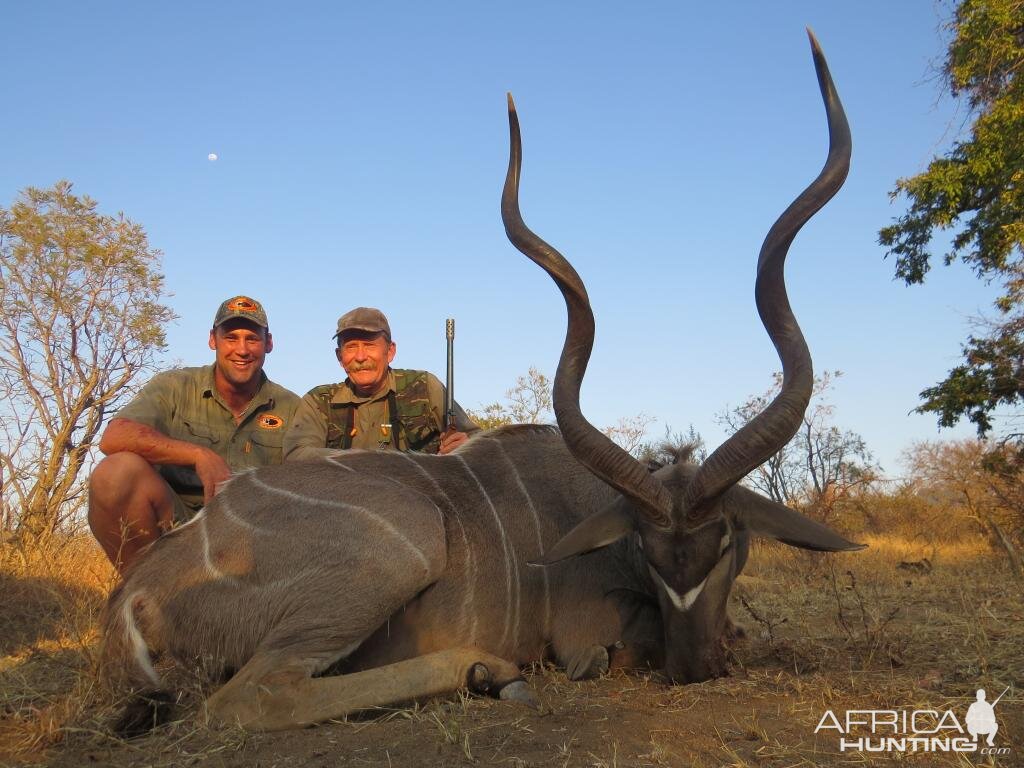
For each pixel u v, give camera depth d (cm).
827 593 331
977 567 417
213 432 268
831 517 557
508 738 150
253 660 172
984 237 691
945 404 677
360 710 164
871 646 210
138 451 230
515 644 204
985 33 656
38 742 154
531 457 224
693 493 181
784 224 195
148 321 558
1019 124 641
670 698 174
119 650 176
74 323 541
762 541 471
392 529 184
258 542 183
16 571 310
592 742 148
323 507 186
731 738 151
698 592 184
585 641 208
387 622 187
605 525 192
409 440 280
